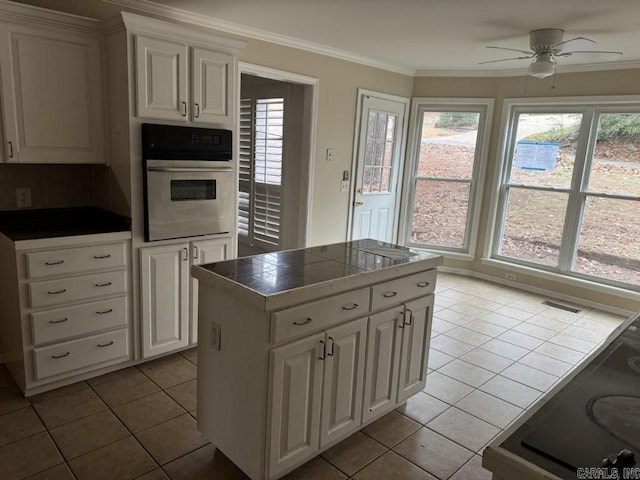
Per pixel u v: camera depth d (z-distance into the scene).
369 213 5.42
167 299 3.07
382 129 5.34
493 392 2.99
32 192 3.06
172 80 2.86
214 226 3.21
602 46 3.88
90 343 2.79
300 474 2.18
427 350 2.68
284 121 4.89
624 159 4.54
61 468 2.13
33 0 2.79
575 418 1.08
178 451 2.29
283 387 1.92
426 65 5.13
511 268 5.30
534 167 5.12
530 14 3.10
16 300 2.54
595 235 4.77
